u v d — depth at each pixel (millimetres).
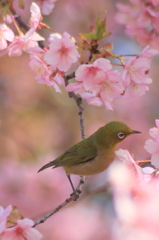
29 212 13609
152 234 6367
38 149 17438
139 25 10836
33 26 9102
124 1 19250
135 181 7480
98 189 11422
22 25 10984
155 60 20172
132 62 8219
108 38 19250
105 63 8156
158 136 7715
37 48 8680
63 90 18906
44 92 18844
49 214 8336
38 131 18156
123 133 9523
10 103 18500
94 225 11062
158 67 20078
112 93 8375
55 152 17641
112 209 11172
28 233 7383
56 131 18438
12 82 18672
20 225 7352
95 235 10961
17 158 16328
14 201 13672
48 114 18734
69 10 19344
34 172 14148
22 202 13695
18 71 18531
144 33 11203
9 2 9148
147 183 7461
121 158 7695
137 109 19500
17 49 8992
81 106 10039
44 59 8438
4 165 14492
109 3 19578
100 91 8383
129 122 19219
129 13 11031
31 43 9008
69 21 19234
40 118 18609
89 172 9914
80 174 10000
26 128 18078
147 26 11852
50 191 13797
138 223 6441
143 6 10672
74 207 11797
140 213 6473
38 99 18844
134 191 6973
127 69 8273
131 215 6488
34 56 8484
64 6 19344
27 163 15312
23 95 18688
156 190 7047
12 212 7785
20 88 18688
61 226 11734
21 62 18469
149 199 6711
